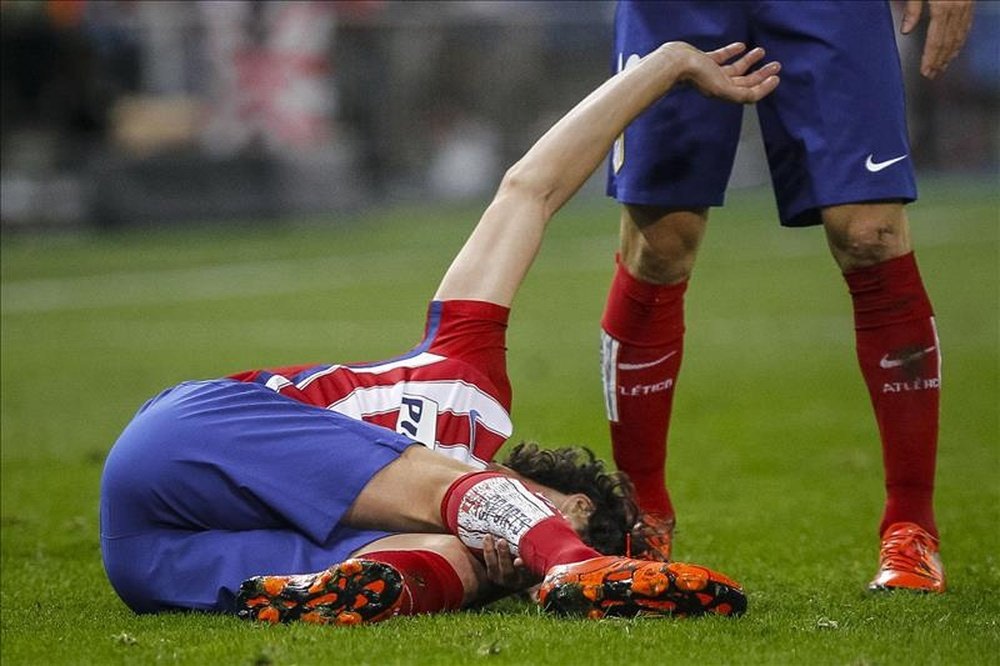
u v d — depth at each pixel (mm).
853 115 14438
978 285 50344
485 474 11930
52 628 12141
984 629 11617
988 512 19094
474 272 13352
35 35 72250
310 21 76938
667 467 23219
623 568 11156
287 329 43812
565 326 44000
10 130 72938
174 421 12344
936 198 83625
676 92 15102
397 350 38500
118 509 12555
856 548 16953
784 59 14750
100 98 74312
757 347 38406
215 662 10336
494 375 13211
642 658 10266
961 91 95125
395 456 12023
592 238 71500
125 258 64500
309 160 79500
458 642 10727
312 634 11023
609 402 16109
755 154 93125
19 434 27703
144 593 12609
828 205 14508
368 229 74750
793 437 25812
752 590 14172
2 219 72188
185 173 75438
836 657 10422
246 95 77062
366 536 12109
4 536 18391
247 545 12289
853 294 14891
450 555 11977
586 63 87438
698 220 15656
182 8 75938
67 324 46688
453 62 86125
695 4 15109
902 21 15227
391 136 85500
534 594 12555
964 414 27656
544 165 13633
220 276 58656
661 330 15820
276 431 12195
